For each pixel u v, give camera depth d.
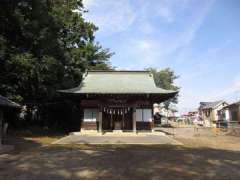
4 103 17.59
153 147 20.05
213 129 44.47
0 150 17.03
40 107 39.03
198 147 20.34
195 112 93.75
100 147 19.77
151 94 31.62
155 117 66.00
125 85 34.66
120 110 33.44
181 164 12.77
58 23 31.55
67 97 34.28
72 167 11.99
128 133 31.61
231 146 21.58
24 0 26.33
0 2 24.69
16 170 11.45
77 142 23.50
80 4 39.75
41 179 10.20
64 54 34.22
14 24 26.72
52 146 20.30
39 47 29.31
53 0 33.81
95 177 10.50
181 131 41.38
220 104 67.69
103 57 45.56
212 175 10.97
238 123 38.97
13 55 25.88
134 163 12.86
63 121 40.53
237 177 10.74
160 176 10.68
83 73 38.28
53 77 30.28
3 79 26.78
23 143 22.00
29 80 27.97
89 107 33.34
